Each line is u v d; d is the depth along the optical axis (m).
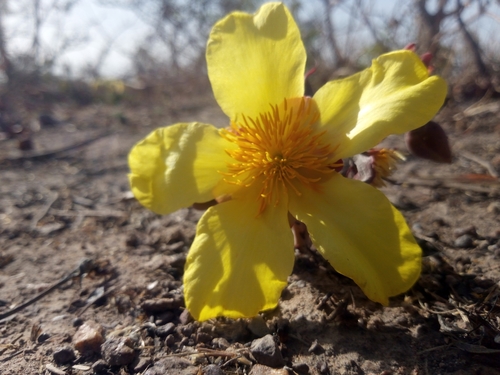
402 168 0.22
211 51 0.11
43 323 0.11
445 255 0.13
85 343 0.10
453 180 0.20
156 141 0.11
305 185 0.10
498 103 0.32
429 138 0.13
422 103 0.09
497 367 0.09
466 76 0.36
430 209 0.17
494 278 0.12
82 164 0.29
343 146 0.10
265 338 0.10
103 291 0.13
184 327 0.10
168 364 0.09
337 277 0.12
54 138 0.38
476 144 0.25
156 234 0.17
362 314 0.10
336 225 0.09
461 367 0.09
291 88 0.11
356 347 0.10
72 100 0.65
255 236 0.10
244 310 0.09
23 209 0.21
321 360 0.09
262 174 0.11
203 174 0.11
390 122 0.09
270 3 0.11
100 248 0.16
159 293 0.12
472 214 0.16
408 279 0.09
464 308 0.10
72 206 0.21
